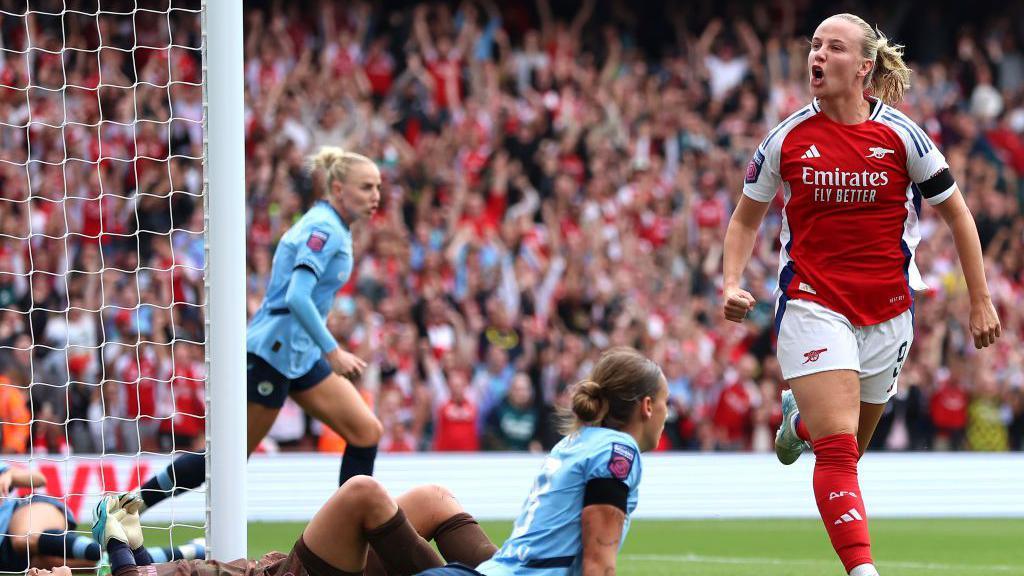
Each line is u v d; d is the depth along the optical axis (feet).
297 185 138.21
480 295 134.62
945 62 173.68
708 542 81.46
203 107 50.80
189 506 88.79
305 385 59.57
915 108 164.14
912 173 44.27
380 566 40.88
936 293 141.69
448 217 141.69
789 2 173.58
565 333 137.59
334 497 39.17
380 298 130.62
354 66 151.12
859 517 41.88
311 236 58.49
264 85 145.38
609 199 148.66
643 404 35.81
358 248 134.00
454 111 151.84
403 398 123.03
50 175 131.34
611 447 34.55
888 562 69.97
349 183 59.72
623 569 64.80
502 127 151.23
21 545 53.52
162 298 122.72
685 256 147.74
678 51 170.19
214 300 49.96
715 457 109.70
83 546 53.47
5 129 132.36
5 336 115.03
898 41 177.27
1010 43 174.60
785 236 45.60
